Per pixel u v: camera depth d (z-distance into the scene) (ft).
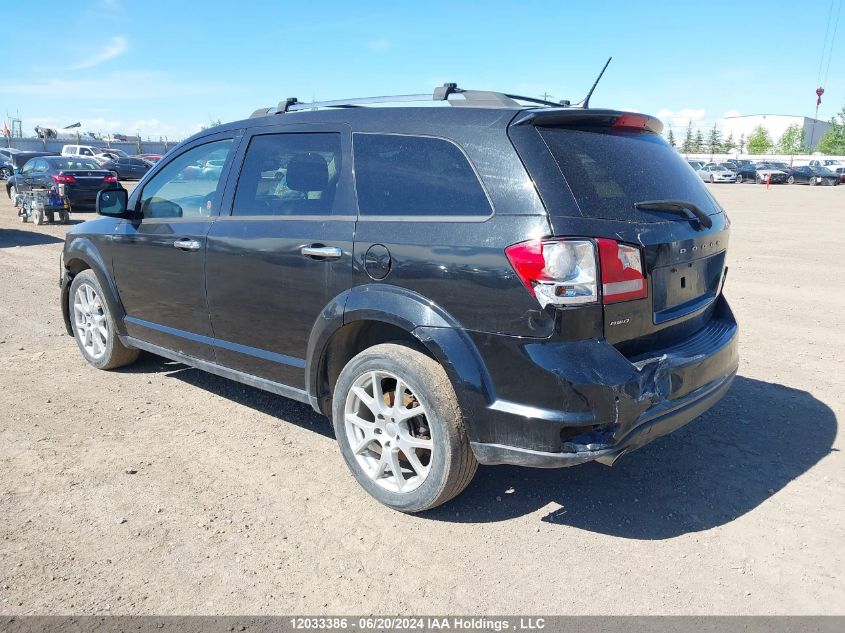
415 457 10.74
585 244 9.04
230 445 13.56
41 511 10.98
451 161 10.30
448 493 10.49
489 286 9.46
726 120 377.09
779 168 154.81
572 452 9.25
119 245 15.88
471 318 9.69
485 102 10.51
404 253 10.32
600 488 11.99
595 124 10.54
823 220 59.57
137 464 12.66
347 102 12.53
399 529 10.66
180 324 14.70
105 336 17.46
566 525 10.82
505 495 11.73
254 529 10.58
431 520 10.93
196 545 10.14
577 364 9.02
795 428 14.48
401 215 10.65
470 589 9.25
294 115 12.84
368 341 11.96
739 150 321.93
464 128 10.28
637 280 9.55
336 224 11.35
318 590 9.19
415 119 10.94
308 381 12.04
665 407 9.98
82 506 11.16
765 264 35.19
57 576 9.37
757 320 23.41
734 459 13.08
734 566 9.78
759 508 11.34
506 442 9.68
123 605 8.83
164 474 12.30
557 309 8.99
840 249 40.81
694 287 11.14
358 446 11.40
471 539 10.42
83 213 63.41
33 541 10.16
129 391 16.47
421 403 10.32
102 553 9.91
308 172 12.20
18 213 60.75
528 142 9.68
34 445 13.37
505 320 9.37
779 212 68.64
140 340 16.17
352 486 11.98
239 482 12.05
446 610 8.83
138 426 14.40
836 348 20.13
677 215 10.64
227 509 11.15
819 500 11.59
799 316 23.98
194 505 11.25
